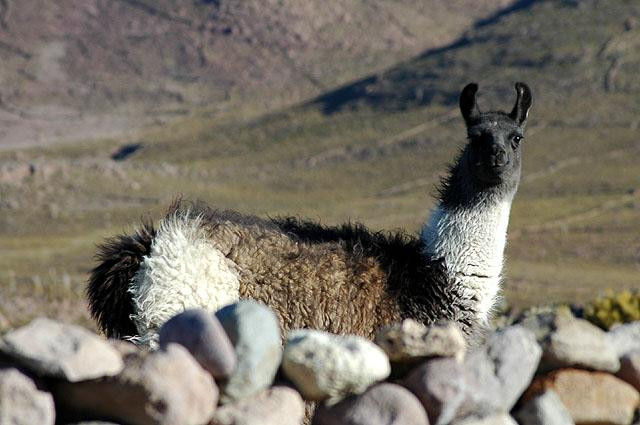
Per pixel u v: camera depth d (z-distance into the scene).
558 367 20.05
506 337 19.22
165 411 16.67
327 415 18.42
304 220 34.50
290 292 29.41
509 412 19.53
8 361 16.58
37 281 156.25
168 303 28.17
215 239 29.56
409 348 18.97
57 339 16.67
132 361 17.11
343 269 30.31
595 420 19.72
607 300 82.31
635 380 20.45
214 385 17.52
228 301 28.70
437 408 18.36
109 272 29.03
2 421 16.09
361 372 18.25
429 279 31.25
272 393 18.23
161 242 28.95
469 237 31.94
